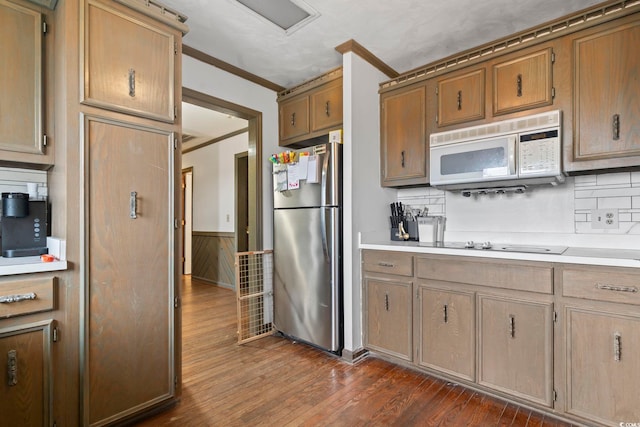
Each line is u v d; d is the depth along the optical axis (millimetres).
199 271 5617
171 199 1794
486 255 1888
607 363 1533
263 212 3080
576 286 1613
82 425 1473
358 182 2500
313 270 2590
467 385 2012
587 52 1824
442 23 2180
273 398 1906
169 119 1791
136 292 1656
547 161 1890
